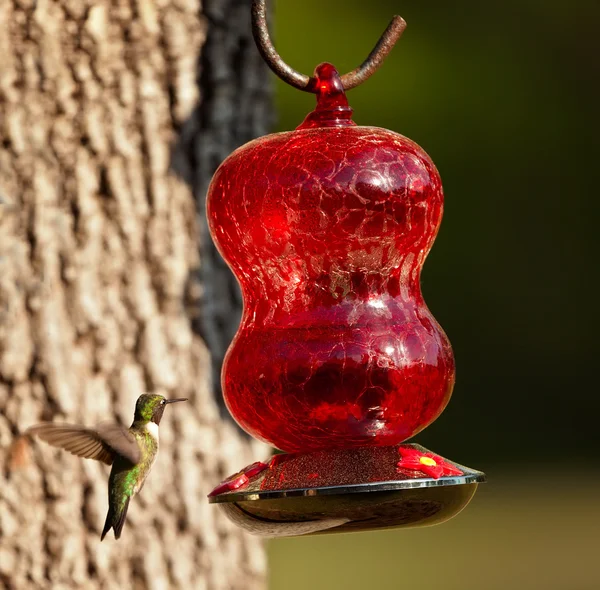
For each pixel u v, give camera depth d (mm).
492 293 33344
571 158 33562
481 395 32938
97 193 10289
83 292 10180
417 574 23531
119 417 10164
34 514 9938
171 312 10453
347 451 6359
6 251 10086
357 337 6344
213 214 6949
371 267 6543
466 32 33312
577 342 33281
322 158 6570
